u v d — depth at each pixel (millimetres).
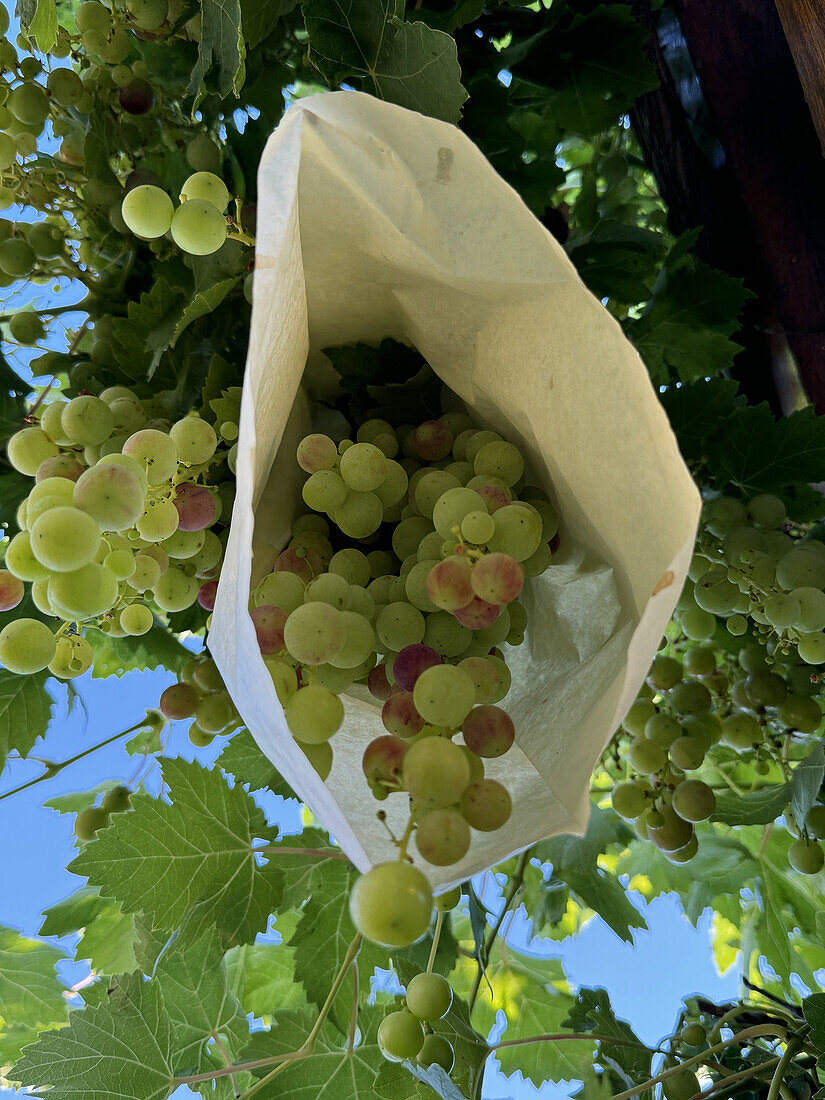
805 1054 904
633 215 1370
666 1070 916
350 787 573
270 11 837
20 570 595
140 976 916
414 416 732
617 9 1023
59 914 1119
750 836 1242
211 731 900
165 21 951
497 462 629
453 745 475
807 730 951
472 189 490
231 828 912
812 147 990
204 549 778
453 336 650
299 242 533
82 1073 858
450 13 912
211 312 888
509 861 1249
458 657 611
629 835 1104
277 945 1232
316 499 619
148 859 855
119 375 909
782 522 917
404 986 878
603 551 599
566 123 1104
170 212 719
